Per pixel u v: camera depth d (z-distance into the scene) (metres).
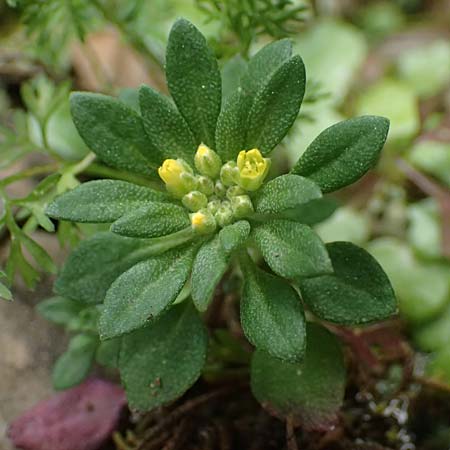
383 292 0.12
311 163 0.12
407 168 0.18
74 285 0.13
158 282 0.12
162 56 0.17
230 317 0.15
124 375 0.13
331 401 0.13
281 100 0.12
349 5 0.21
